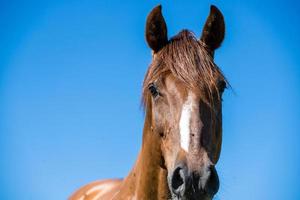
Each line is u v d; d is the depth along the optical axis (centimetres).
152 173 566
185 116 506
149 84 554
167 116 529
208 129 507
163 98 538
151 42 599
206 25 600
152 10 596
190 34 569
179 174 483
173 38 586
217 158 561
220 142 560
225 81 559
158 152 554
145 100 583
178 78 528
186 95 517
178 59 539
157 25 597
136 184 594
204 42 603
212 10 595
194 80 521
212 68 545
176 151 504
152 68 559
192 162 478
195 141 491
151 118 565
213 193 472
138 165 592
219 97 543
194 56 540
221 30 600
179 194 482
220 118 549
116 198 638
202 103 514
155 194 570
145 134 579
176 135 510
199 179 469
